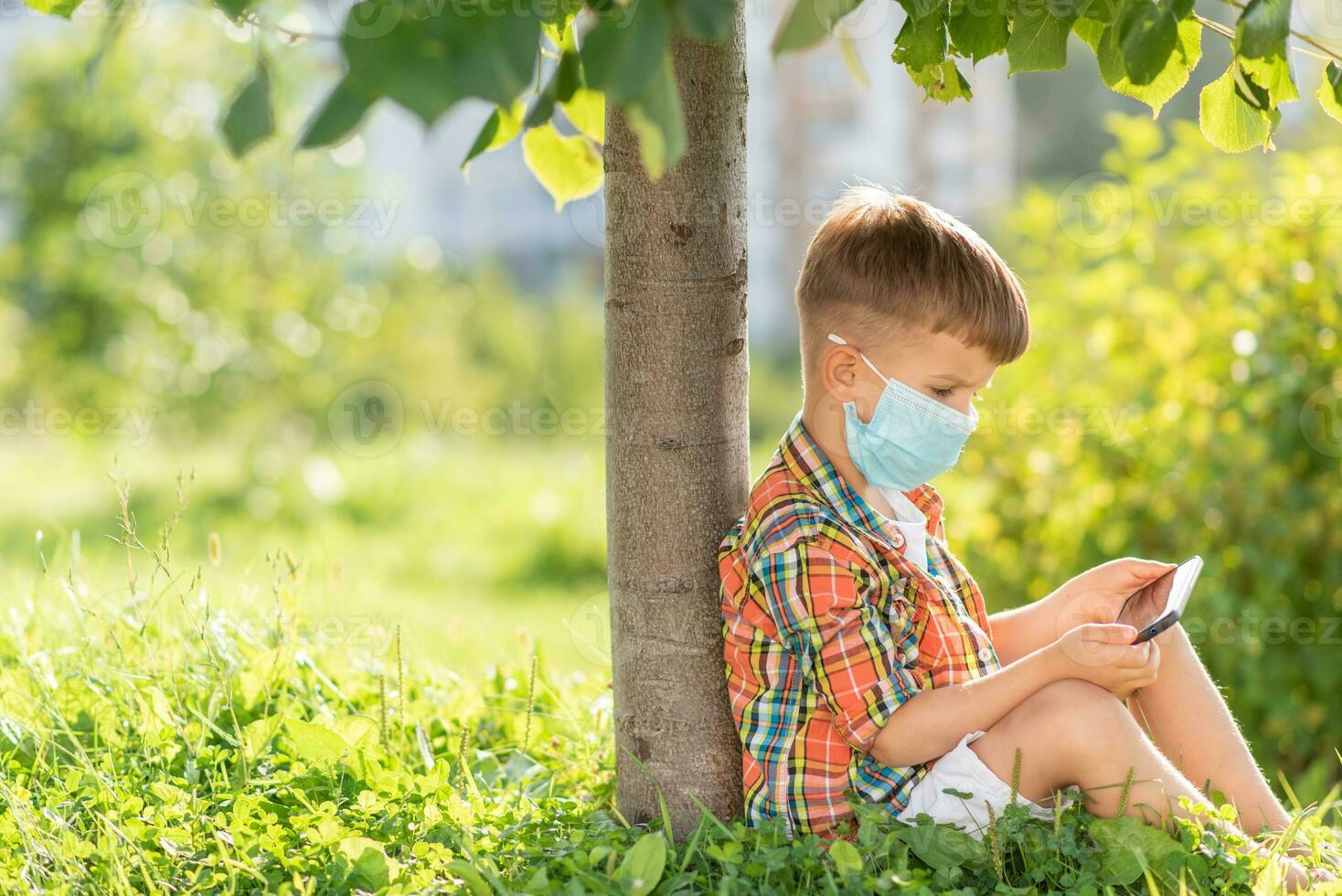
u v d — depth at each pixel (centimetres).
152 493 878
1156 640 218
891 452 211
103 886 193
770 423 1531
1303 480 392
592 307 1658
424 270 1184
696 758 215
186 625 304
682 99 201
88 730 263
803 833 203
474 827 213
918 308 205
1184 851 185
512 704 307
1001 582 446
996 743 199
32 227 1045
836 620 198
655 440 208
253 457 943
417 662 340
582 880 184
